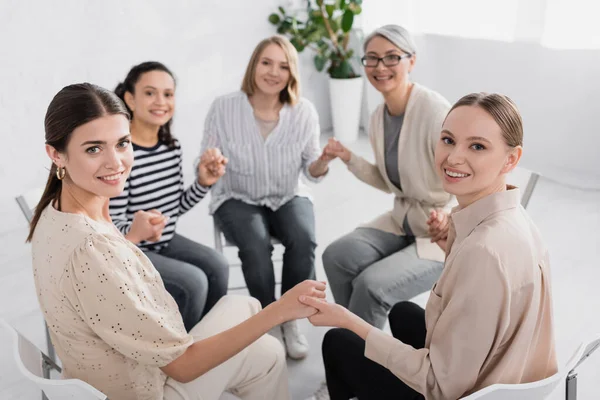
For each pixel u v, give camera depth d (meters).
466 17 4.41
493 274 1.22
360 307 2.13
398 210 2.39
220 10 4.45
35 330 2.68
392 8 4.70
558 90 4.05
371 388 1.54
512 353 1.29
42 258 1.28
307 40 4.77
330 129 5.49
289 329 2.46
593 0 3.65
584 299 2.73
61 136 1.25
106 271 1.22
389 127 2.36
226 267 2.40
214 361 1.38
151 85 2.15
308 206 2.64
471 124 1.31
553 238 3.31
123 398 1.36
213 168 2.38
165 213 2.33
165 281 2.14
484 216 1.33
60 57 3.77
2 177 3.71
